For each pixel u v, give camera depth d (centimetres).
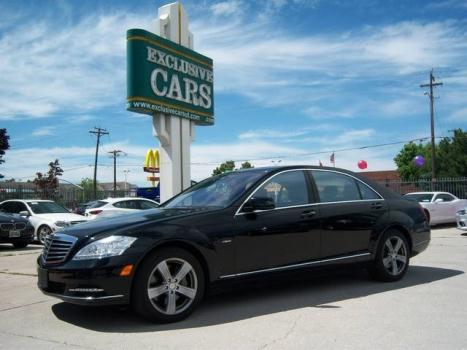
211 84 1677
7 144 2742
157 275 530
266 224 604
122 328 521
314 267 644
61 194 2762
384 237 722
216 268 561
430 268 855
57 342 484
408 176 7112
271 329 506
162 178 1507
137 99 1378
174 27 1547
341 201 692
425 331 489
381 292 666
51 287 538
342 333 488
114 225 540
